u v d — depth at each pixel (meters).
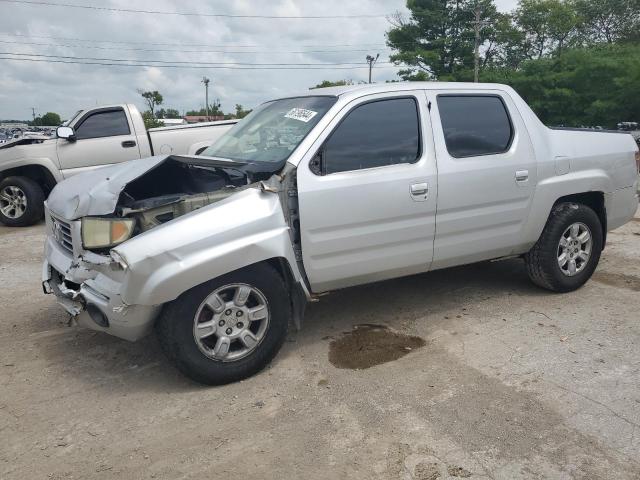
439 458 2.83
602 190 5.11
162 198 3.59
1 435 3.09
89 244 3.37
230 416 3.24
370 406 3.31
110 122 9.39
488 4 45.41
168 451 2.93
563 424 3.09
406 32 46.84
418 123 4.19
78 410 3.33
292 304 3.90
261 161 3.90
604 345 4.05
